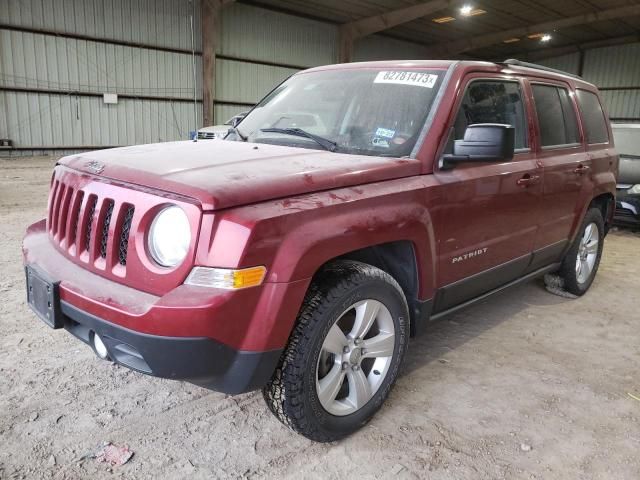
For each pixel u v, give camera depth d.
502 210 3.24
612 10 21.89
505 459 2.40
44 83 16.03
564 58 29.36
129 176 2.23
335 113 3.14
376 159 2.65
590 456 2.45
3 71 15.26
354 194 2.35
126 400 2.75
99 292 2.11
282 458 2.35
